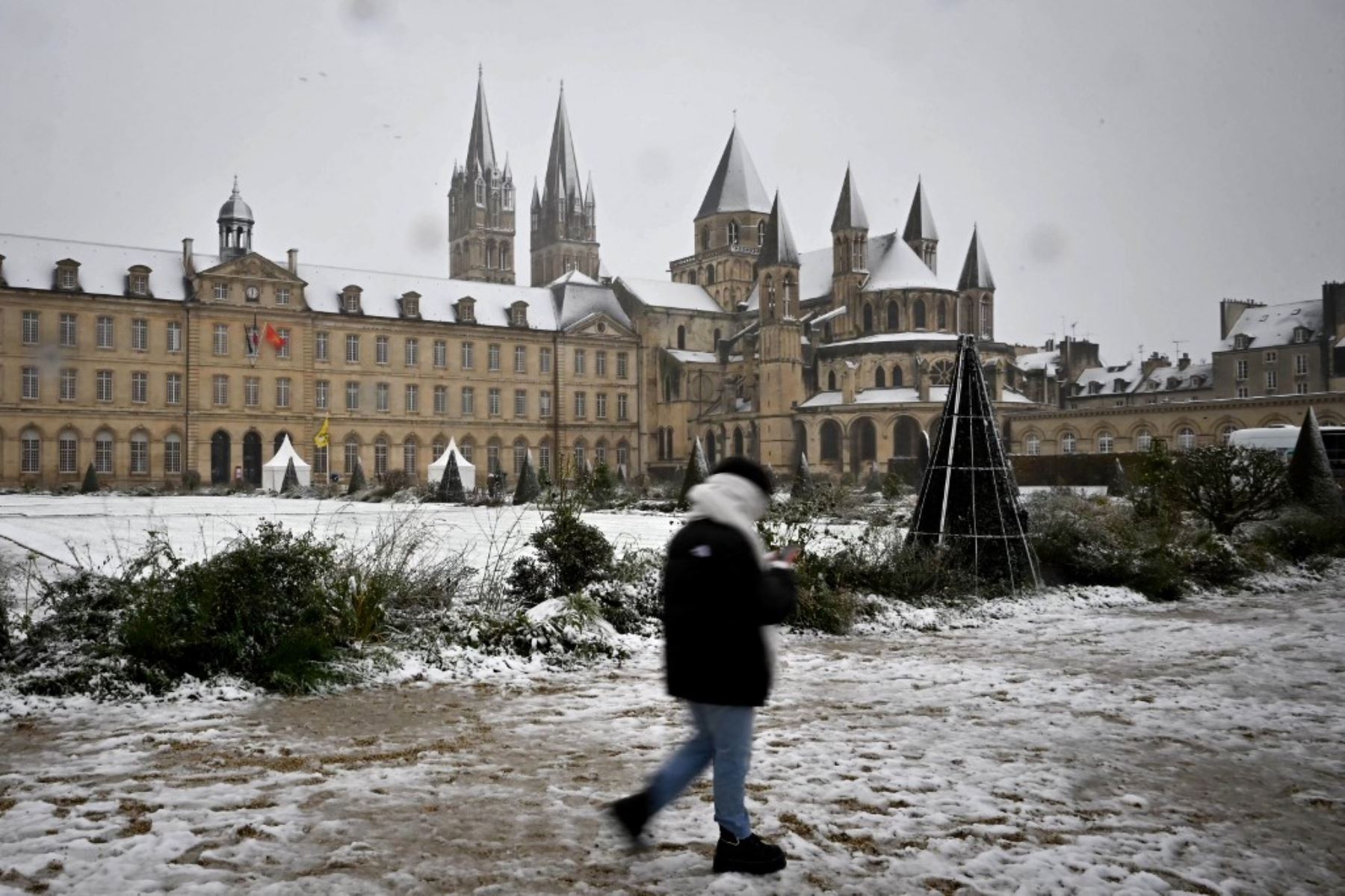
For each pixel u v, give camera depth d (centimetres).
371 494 5788
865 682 1143
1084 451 9300
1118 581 1956
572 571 1479
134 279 8731
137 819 660
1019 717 977
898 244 11081
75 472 8444
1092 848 626
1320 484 2973
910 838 639
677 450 11244
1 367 8175
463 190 14088
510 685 1127
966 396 1895
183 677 1075
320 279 9862
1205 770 804
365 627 1246
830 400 10281
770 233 10544
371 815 677
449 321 10275
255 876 570
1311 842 648
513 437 10562
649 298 11562
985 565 1841
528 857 604
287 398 9350
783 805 698
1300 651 1366
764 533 1673
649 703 1034
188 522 3494
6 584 1418
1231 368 11244
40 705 982
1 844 610
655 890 558
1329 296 10362
